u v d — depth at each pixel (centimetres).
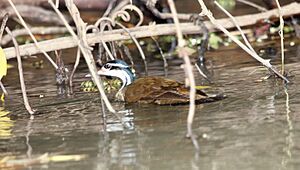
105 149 1065
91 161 1016
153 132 1130
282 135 1079
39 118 1283
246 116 1186
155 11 1870
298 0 2236
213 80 1491
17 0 2152
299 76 1464
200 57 1770
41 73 1764
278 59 1680
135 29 1730
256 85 1411
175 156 1016
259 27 2023
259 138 1070
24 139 1145
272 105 1245
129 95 1353
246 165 964
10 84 1644
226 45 1978
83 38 1155
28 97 1468
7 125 1244
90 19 2266
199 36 1989
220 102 1288
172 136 1104
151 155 1026
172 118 1205
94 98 1423
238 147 1036
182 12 2331
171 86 1334
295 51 1780
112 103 1355
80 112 1308
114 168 982
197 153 1021
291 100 1273
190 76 952
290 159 976
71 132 1167
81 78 1652
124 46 1758
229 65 1670
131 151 1048
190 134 998
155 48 2005
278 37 2019
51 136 1152
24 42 2055
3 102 1433
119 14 1642
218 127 1134
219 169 954
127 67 1448
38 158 1034
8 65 1886
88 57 1110
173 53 1942
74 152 1062
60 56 1623
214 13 2319
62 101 1411
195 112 1230
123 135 1128
